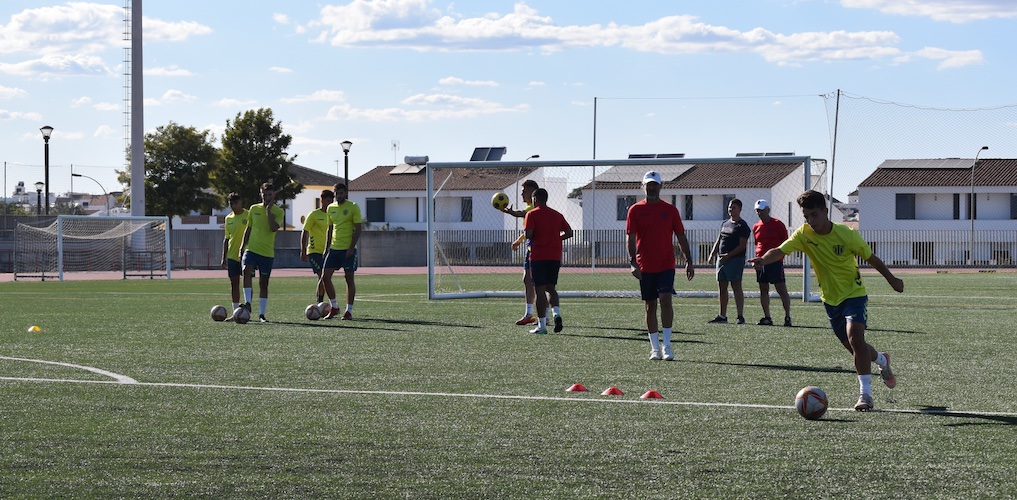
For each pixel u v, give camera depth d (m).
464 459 6.43
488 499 5.52
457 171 33.09
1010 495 5.56
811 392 7.73
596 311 19.19
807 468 6.17
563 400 8.63
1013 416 7.82
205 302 22.28
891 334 14.42
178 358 11.62
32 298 24.00
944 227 55.47
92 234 45.50
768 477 5.96
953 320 16.80
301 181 85.38
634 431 7.29
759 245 15.97
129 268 46.75
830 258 8.22
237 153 58.69
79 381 9.78
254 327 15.59
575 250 31.55
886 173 57.00
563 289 27.78
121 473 6.09
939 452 6.58
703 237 41.72
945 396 8.81
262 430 7.35
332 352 12.20
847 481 5.87
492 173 33.12
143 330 15.10
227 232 16.95
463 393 9.04
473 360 11.44
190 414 8.00
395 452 6.63
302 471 6.13
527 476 6.00
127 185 61.84
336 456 6.52
